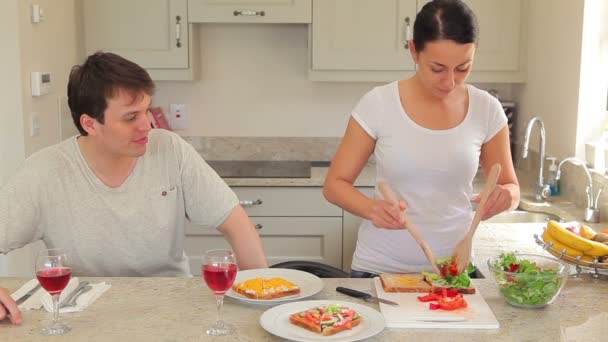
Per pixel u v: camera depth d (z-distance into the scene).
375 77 3.81
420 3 3.73
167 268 2.18
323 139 4.16
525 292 1.69
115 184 2.06
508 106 4.05
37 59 3.33
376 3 3.74
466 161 2.07
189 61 3.81
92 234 2.06
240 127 4.16
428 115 2.07
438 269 1.82
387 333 1.58
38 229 2.07
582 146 3.28
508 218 3.33
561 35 3.44
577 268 1.96
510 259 1.78
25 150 3.20
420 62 1.96
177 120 4.15
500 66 3.85
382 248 2.15
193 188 2.12
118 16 3.77
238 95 4.14
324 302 1.71
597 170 3.11
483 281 1.92
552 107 3.56
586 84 3.24
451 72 1.90
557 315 1.68
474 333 1.58
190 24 3.78
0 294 1.65
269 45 4.09
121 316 1.67
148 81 1.90
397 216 1.84
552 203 3.31
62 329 1.58
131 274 2.12
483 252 2.50
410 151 2.06
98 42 3.79
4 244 1.98
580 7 3.23
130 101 1.86
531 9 3.80
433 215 2.11
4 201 1.99
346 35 3.77
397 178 2.09
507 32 3.81
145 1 3.76
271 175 3.71
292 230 3.66
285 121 4.16
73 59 3.78
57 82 3.57
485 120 2.11
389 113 2.09
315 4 3.74
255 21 3.75
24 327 1.61
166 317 1.67
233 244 2.14
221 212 2.12
